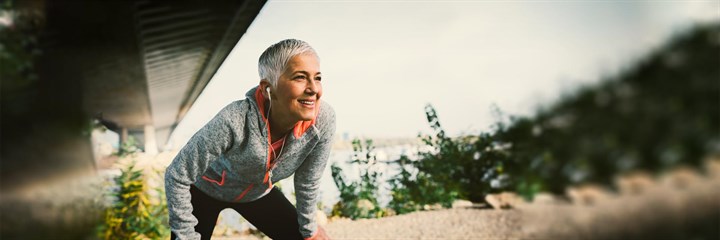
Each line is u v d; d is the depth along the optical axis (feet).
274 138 6.61
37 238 3.36
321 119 6.72
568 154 9.48
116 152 12.24
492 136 16.24
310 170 7.28
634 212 6.64
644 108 7.44
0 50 3.25
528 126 11.54
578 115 8.91
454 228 13.03
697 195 6.19
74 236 3.83
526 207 10.38
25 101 3.34
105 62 4.15
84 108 4.02
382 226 15.08
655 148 7.35
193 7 6.24
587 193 8.32
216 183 6.96
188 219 6.59
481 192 16.94
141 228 12.18
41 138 3.43
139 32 4.89
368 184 17.79
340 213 17.63
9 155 3.21
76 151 3.91
